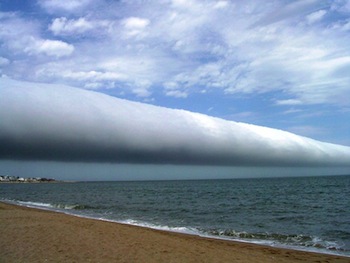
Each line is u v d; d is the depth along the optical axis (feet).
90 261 38.17
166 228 80.94
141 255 41.91
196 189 344.49
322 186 321.32
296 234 71.61
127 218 104.88
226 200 182.29
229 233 72.54
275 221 95.14
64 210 130.52
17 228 59.26
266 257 46.44
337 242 62.54
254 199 186.19
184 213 119.34
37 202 178.50
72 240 49.37
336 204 144.97
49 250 42.80
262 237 68.13
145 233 61.67
